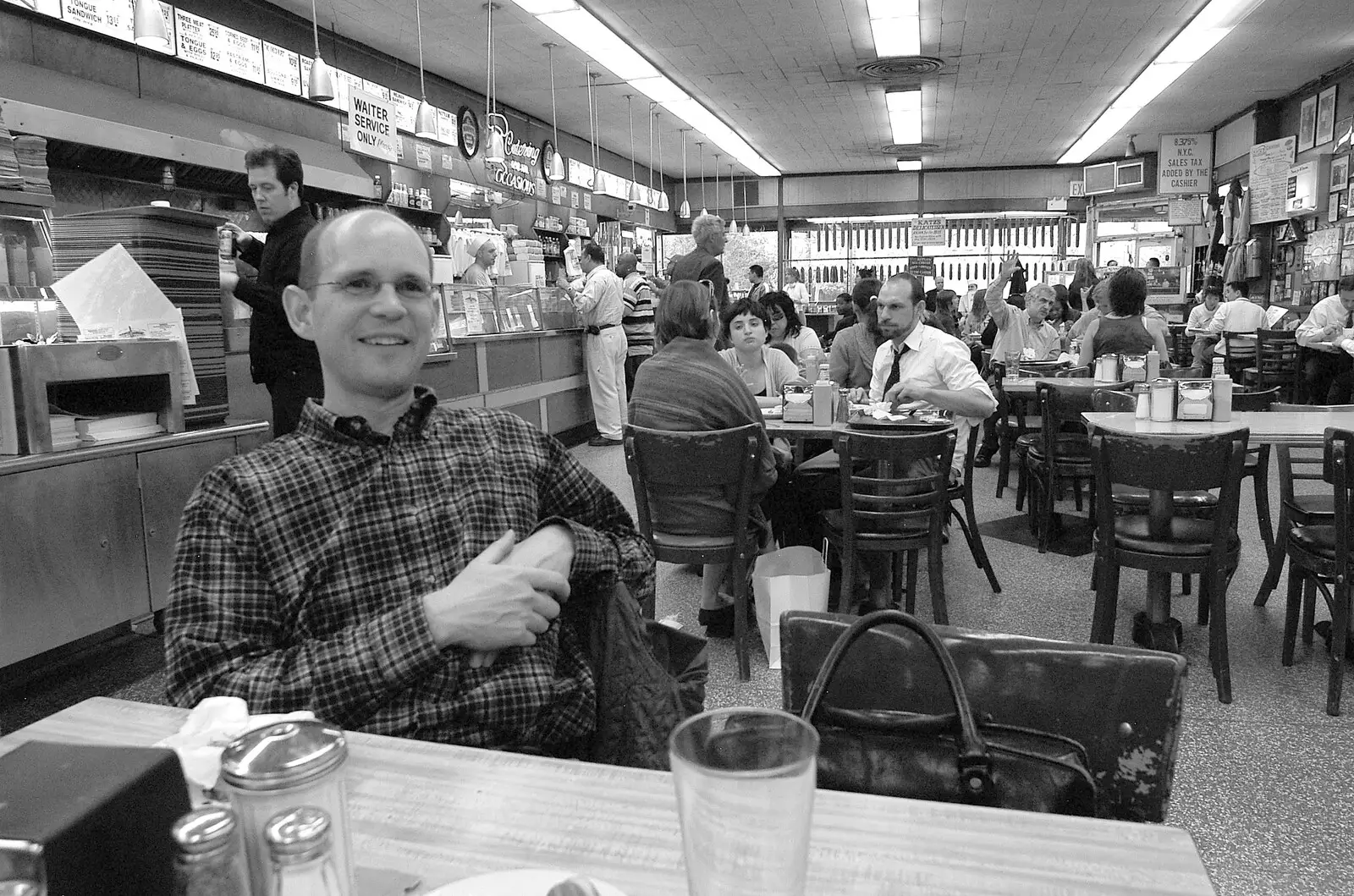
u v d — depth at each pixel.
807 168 17.72
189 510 1.27
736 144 15.04
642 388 3.29
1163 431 3.16
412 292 1.37
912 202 18.08
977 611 3.83
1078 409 4.55
